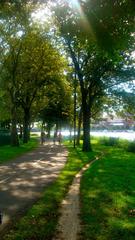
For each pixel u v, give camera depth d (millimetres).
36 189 16547
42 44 49062
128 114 58250
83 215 11547
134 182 18828
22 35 45406
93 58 43156
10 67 49594
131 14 12430
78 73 44375
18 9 17812
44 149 46219
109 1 12414
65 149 46812
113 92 46094
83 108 44906
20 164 27406
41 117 75875
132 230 9945
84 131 44438
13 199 14234
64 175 21328
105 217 11320
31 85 56094
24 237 9375
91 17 13016
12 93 51031
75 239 9266
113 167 25719
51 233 9719
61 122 76062
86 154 38125
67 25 14641
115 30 13531
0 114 68250
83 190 16094
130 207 12758
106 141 59906
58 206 12930
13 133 50438
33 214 11719
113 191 15914
